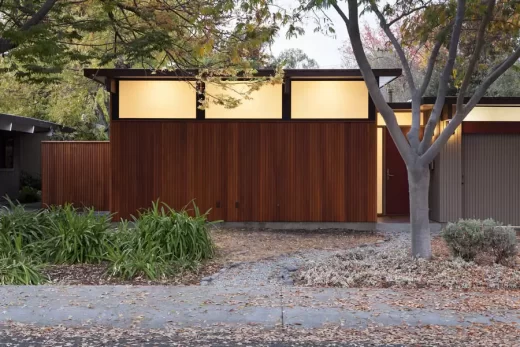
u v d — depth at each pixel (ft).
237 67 38.55
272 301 23.61
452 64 29.89
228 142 44.80
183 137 44.88
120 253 30.81
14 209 35.19
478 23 35.58
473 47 37.47
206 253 32.71
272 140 44.62
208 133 44.83
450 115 44.11
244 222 44.73
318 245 37.63
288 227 44.57
